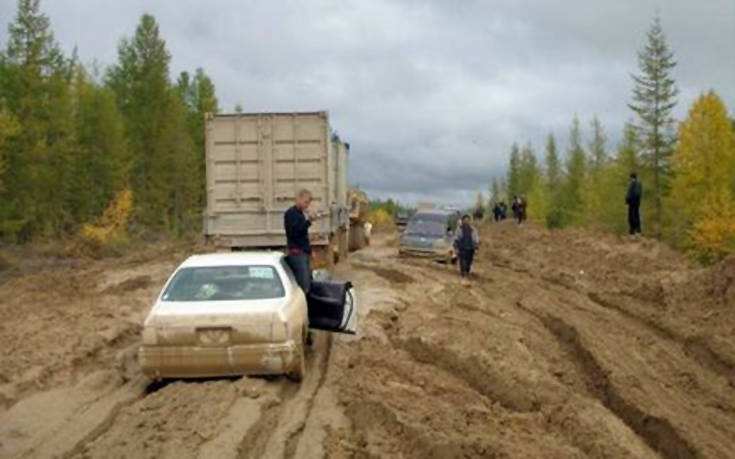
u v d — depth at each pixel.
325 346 13.16
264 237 20.34
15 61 48.81
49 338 13.09
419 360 13.01
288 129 20.31
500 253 36.34
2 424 8.89
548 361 13.47
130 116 65.81
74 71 65.38
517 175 122.44
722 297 18.66
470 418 9.34
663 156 58.84
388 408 9.17
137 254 40.34
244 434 8.12
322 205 20.38
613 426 9.39
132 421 8.55
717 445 9.15
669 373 12.98
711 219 49.56
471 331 14.54
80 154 57.06
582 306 19.36
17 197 48.12
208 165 20.39
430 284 21.88
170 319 10.16
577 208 83.75
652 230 57.66
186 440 7.81
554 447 8.41
